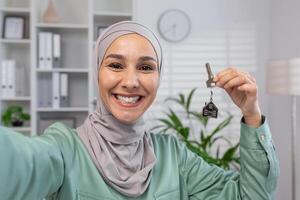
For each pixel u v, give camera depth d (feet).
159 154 3.15
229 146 10.93
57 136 2.73
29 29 9.93
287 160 9.93
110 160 2.71
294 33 9.60
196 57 10.82
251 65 11.04
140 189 2.72
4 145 2.02
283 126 10.12
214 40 10.90
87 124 2.93
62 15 10.47
